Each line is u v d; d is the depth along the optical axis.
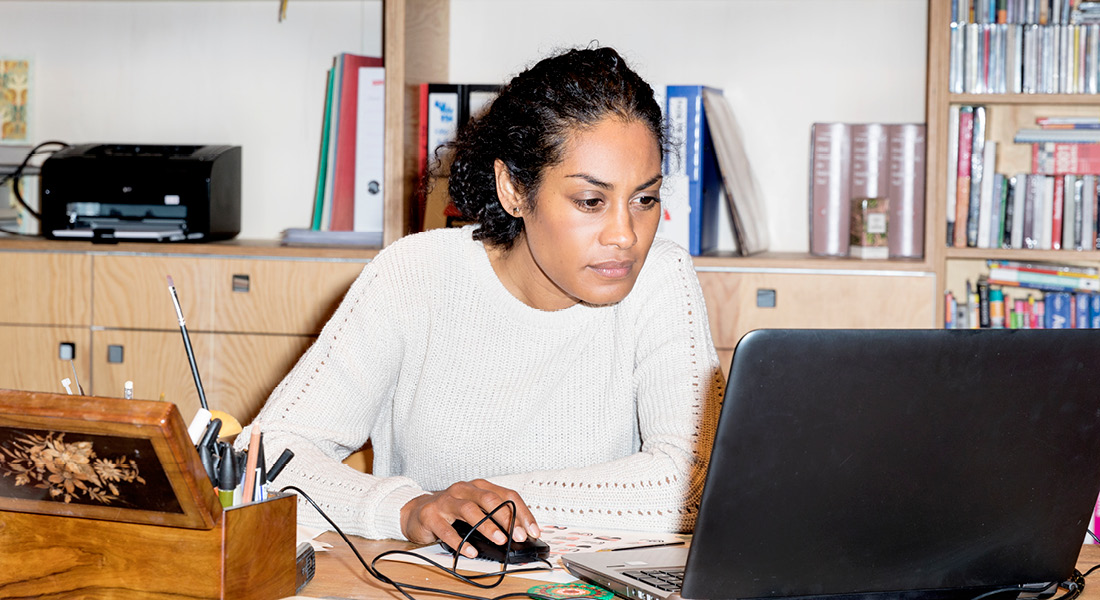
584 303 1.21
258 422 1.13
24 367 2.36
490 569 0.89
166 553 0.76
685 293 1.25
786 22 2.42
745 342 0.67
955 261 2.44
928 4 2.22
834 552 0.74
